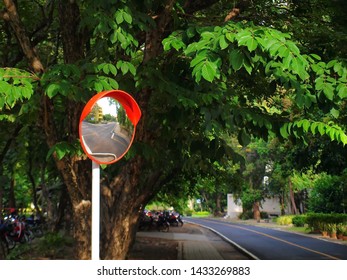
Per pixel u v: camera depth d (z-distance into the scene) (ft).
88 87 17.17
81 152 19.69
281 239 82.74
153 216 108.47
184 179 51.42
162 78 19.83
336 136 19.07
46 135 22.24
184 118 21.08
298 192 156.04
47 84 18.07
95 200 15.10
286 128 20.34
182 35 19.24
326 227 88.33
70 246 52.42
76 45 22.97
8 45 32.60
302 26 24.77
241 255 57.16
